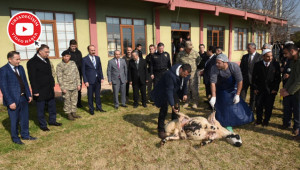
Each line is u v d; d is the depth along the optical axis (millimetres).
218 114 4355
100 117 5461
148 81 6898
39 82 4438
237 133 4305
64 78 5109
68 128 4762
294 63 3809
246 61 5051
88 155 3613
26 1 7453
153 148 3799
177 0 10172
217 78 4266
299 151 3555
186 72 3863
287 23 19297
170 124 4129
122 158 3506
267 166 3180
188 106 6285
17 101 3857
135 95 6242
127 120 5207
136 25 10516
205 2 11688
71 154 3648
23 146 3922
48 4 7898
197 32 13430
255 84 4570
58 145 3965
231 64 4074
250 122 4711
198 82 6070
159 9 11156
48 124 5023
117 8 9680
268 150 3623
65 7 8305
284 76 4898
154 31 11094
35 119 5336
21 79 4004
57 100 6809
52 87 4703
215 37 14984
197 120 3953
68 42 8602
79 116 5492
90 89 5559
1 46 7180
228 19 15820
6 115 5543
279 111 5578
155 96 4332
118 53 5957
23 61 7566
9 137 4301
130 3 10094
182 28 12547
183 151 3666
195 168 3199
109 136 4324
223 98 4301
